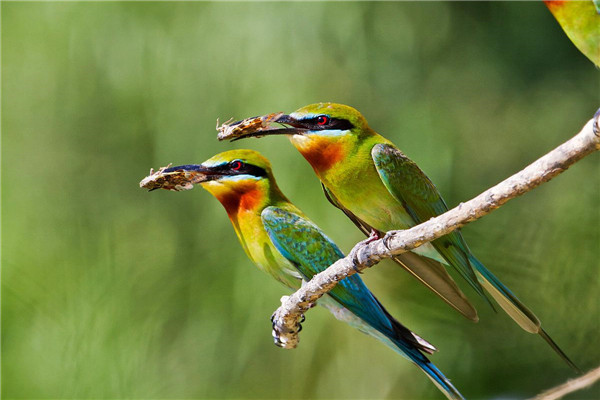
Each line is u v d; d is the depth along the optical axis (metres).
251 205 8.84
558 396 5.66
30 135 10.85
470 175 11.75
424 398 9.08
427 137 11.30
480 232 8.37
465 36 12.48
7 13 11.07
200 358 9.27
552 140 12.52
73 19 10.98
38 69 11.02
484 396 8.14
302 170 9.64
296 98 10.49
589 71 12.70
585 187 9.63
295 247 8.60
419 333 8.52
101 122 10.91
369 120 11.34
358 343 9.41
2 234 9.73
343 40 11.16
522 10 12.61
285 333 7.54
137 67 10.81
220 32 10.76
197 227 10.00
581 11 7.39
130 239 10.04
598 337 7.70
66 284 9.24
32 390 8.57
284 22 10.79
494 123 12.37
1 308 8.91
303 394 9.33
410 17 11.88
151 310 9.32
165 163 10.57
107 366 8.68
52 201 10.47
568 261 8.03
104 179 10.72
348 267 6.70
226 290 9.58
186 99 10.63
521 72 12.68
